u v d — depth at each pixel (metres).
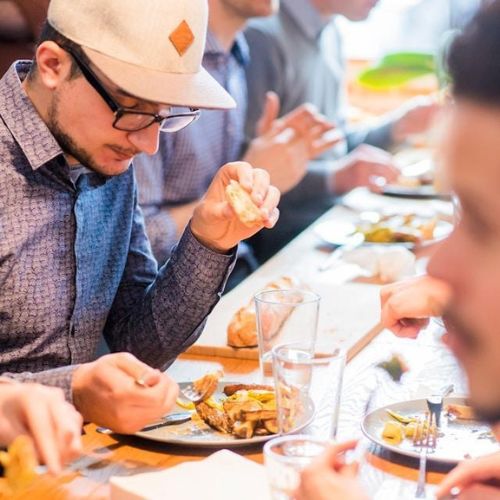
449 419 1.55
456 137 0.62
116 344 1.94
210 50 3.17
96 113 1.67
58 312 1.78
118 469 1.38
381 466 1.38
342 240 2.99
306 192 4.10
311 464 1.05
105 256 1.88
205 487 1.24
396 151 4.80
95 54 1.64
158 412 1.39
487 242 0.62
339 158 4.57
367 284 2.56
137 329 1.89
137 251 2.00
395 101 5.71
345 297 2.40
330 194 4.11
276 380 1.38
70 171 1.77
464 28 0.62
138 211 2.02
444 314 0.67
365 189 4.07
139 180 2.76
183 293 1.84
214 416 1.49
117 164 1.75
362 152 4.12
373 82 5.70
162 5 1.63
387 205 3.68
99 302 1.88
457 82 0.62
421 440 1.43
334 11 4.23
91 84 1.65
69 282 1.80
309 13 4.20
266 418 1.48
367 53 5.76
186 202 3.03
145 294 1.93
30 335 1.76
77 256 1.79
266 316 1.64
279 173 3.27
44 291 1.76
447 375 1.84
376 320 2.18
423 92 5.64
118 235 1.92
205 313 1.85
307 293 1.70
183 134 2.97
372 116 5.76
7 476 1.20
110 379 1.38
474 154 0.61
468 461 1.25
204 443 1.43
